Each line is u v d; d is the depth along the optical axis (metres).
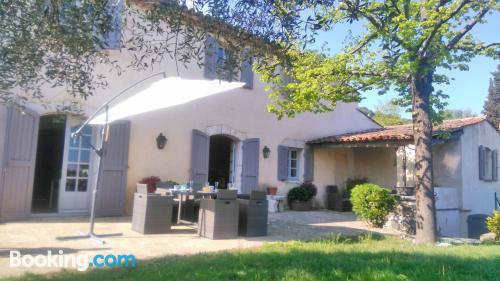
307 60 9.27
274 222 10.66
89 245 6.55
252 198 8.19
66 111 6.11
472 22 7.96
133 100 7.18
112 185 10.16
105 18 4.46
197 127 12.05
